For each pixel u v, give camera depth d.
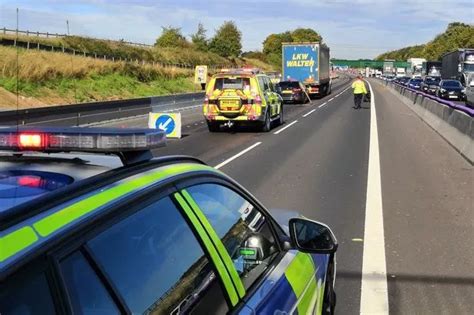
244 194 2.98
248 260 2.69
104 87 39.47
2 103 27.00
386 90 61.34
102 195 1.84
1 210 1.65
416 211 7.86
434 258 5.86
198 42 97.38
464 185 9.75
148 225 2.02
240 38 108.62
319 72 43.56
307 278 3.10
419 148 14.80
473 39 128.62
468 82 41.78
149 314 1.86
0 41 38.16
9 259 1.39
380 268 5.55
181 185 2.33
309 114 27.84
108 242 1.78
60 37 49.41
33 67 32.81
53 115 19.66
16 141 2.27
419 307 4.65
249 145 15.60
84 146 2.22
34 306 1.42
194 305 2.09
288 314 2.64
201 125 22.48
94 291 1.65
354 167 11.67
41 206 1.62
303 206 8.17
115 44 59.09
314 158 12.98
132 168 2.17
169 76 54.44
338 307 4.64
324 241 3.21
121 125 21.91
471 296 4.89
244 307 2.33
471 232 6.81
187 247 2.21
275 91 22.02
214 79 19.45
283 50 43.88
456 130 15.37
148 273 1.94
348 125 21.41
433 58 144.00
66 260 1.57
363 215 7.63
